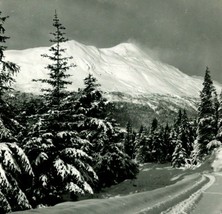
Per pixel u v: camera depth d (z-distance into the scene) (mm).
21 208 14266
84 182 18828
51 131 19109
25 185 17953
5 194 13898
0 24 14062
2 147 13531
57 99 20188
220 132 54562
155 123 105062
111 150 28875
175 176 46500
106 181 28516
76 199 20062
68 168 18500
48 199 18266
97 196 24828
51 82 20062
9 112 15758
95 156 27797
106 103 27484
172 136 97688
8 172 14500
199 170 53531
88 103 26828
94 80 27031
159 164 93688
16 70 14469
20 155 14227
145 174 61250
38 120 18938
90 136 26734
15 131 16281
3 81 14578
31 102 20453
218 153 54406
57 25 20281
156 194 11125
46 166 18656
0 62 14242
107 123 26312
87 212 5863
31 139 18062
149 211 8133
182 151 75938
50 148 18891
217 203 11930
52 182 18594
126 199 8414
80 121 25859
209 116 56188
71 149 19156
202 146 58125
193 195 14625
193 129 79375
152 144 101000
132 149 117250
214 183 23781
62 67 20016
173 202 11070
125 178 31188
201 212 9781
